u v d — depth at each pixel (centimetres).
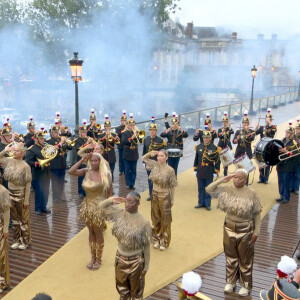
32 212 1067
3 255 686
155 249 853
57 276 739
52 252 839
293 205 1156
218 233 941
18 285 709
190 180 1394
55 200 1146
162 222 836
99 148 828
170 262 796
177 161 1291
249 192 657
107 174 744
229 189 666
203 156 1075
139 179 1419
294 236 941
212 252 842
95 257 771
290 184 1265
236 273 684
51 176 1132
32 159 1020
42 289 695
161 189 827
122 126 1464
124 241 575
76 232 945
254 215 661
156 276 741
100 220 737
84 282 720
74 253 832
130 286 600
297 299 411
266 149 1102
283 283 426
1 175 986
